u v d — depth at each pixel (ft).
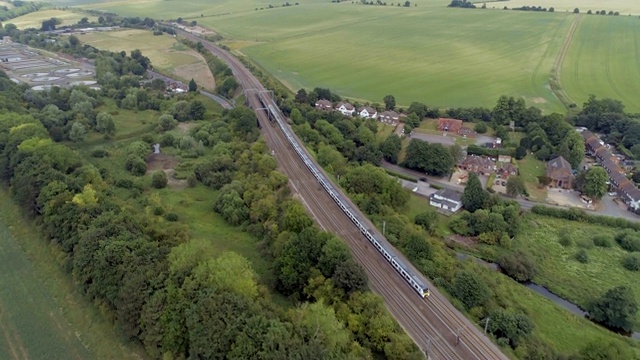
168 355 312.50
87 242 394.93
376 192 554.46
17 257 455.22
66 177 510.99
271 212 490.90
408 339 323.37
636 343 375.04
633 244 512.63
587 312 421.18
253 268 421.59
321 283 369.50
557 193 634.84
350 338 323.16
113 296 354.95
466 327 354.33
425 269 416.26
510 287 440.45
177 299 328.29
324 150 647.15
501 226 522.06
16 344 353.31
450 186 654.53
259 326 292.40
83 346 350.43
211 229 497.87
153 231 428.15
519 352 334.85
